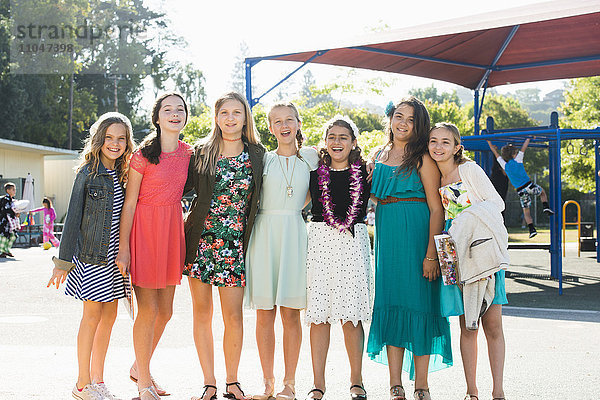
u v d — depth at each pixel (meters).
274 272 4.78
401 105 4.73
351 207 4.70
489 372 5.35
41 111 44.50
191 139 29.94
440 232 4.57
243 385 5.04
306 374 5.33
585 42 12.53
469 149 12.90
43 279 12.39
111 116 4.61
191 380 5.14
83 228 4.46
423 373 4.52
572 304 9.13
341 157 4.77
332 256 4.70
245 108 4.78
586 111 31.86
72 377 5.14
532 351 6.09
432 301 4.59
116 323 7.81
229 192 4.70
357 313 4.63
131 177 4.55
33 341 6.64
